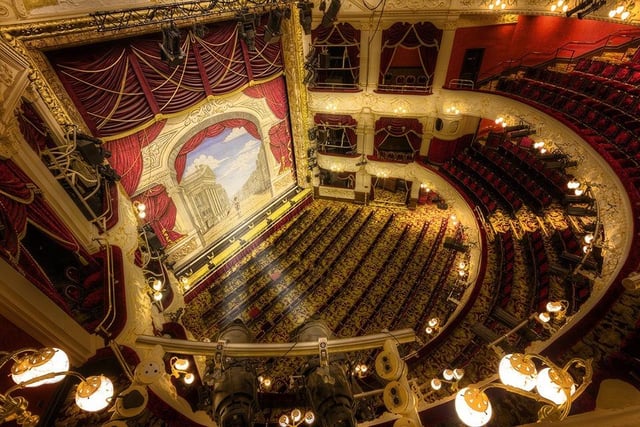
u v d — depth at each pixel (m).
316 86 14.47
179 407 4.10
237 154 13.48
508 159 13.20
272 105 14.06
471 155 14.42
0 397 2.39
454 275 12.08
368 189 17.09
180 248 12.54
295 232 15.83
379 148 16.23
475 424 2.67
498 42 12.25
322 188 17.78
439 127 14.25
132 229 8.05
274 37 9.38
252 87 12.77
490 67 12.76
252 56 12.07
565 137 8.80
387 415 4.65
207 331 11.27
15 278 3.74
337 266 13.52
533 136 10.21
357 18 12.24
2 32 6.32
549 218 10.35
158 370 2.56
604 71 10.38
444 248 13.55
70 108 7.83
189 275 12.69
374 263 13.45
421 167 14.91
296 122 15.41
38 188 5.40
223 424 2.58
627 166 7.39
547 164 8.95
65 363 2.61
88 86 8.10
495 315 7.93
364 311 11.33
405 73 13.34
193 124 11.23
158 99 9.73
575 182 8.47
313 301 12.03
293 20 12.43
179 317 11.09
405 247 14.10
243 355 2.73
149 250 9.51
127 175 9.80
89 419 3.76
